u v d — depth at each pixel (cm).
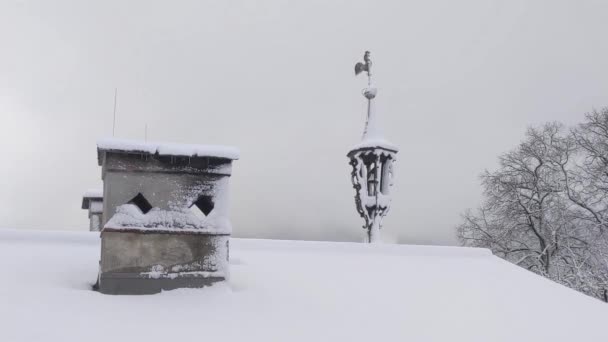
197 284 570
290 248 839
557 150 2806
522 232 2820
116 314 492
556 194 2727
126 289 548
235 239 829
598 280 2512
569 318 656
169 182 578
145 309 512
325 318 555
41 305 491
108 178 563
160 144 574
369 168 1288
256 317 530
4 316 457
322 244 854
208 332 479
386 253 875
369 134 1308
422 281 740
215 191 593
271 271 711
